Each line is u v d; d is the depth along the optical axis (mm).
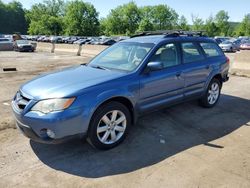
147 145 4438
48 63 16344
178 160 3967
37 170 3695
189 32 6094
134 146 4395
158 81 4793
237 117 5836
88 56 21672
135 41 5344
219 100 7172
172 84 5102
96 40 49500
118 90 4168
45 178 3518
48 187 3338
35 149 4266
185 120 5582
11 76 10984
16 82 9586
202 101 6246
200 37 6156
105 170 3705
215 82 6391
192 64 5574
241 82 9719
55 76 4457
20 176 3553
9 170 3684
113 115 4215
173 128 5160
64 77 4355
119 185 3377
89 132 3986
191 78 5535
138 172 3654
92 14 105875
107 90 4051
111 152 4195
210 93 6336
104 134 4168
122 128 4383
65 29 106688
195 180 3477
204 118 5723
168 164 3855
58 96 3717
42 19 106000
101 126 4113
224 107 6531
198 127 5238
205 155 4121
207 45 6246
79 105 3764
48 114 3654
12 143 4457
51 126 3643
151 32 6133
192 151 4246
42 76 4621
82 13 104562
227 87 8875
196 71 5625
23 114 3793
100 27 110188
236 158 4031
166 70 4984
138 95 4516
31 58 19953
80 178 3523
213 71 6117
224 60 6555
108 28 106812
